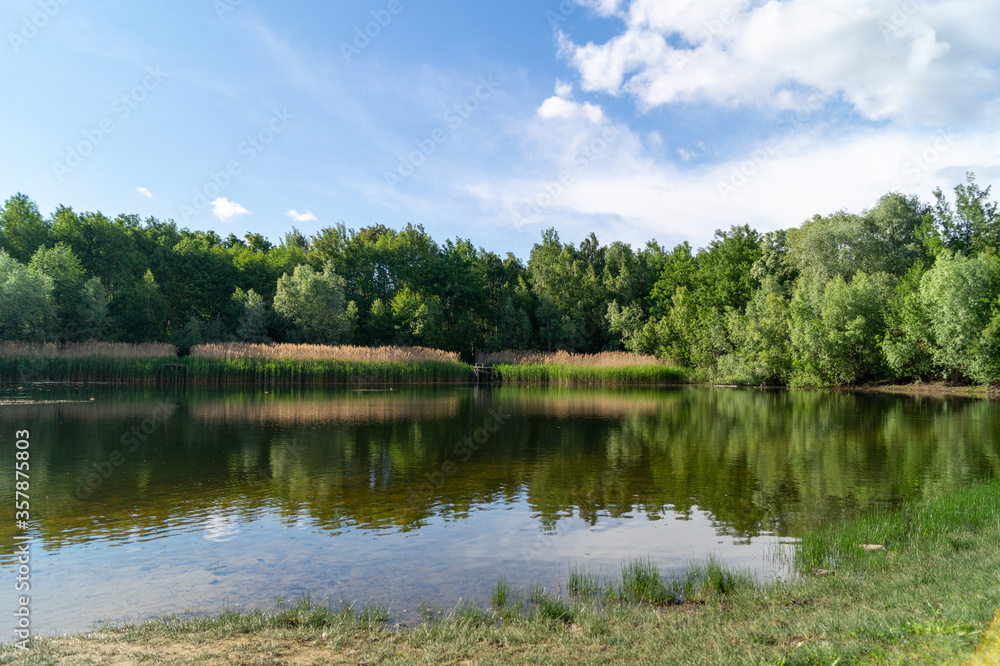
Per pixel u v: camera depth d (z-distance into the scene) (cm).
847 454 1697
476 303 7619
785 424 2402
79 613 664
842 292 4416
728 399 3738
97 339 5034
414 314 6359
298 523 1033
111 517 1066
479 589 740
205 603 695
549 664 507
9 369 4016
